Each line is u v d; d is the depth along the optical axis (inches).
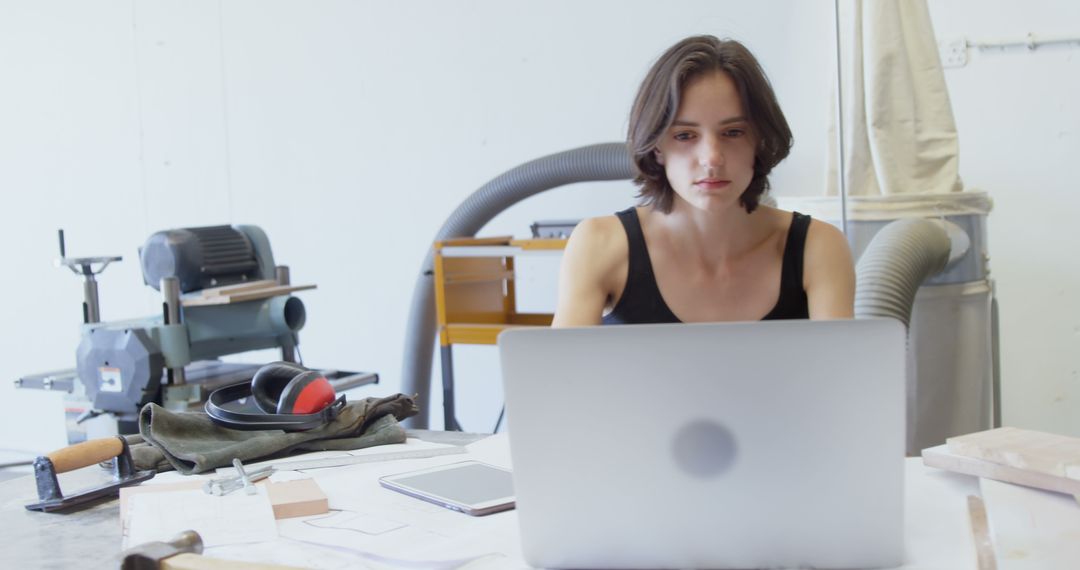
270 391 58.7
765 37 116.3
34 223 172.9
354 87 144.3
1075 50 101.0
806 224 53.5
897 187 93.6
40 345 175.3
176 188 160.9
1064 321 104.7
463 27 135.0
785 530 33.5
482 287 118.7
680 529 33.9
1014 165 105.2
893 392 32.0
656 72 46.5
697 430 33.0
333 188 148.0
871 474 32.7
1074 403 105.2
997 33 104.1
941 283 92.1
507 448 53.5
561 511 34.5
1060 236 104.0
